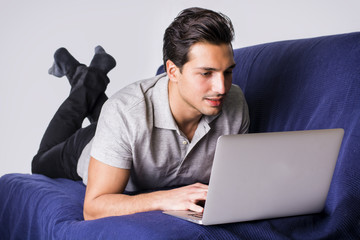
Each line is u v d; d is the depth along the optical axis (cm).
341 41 121
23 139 279
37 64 278
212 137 132
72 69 227
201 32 103
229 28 106
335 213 98
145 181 133
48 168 191
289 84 136
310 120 123
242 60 165
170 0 268
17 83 276
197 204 105
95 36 284
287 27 186
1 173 278
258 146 85
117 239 86
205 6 237
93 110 228
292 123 131
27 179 162
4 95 275
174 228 83
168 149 126
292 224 94
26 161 280
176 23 110
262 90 147
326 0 168
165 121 122
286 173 90
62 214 121
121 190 119
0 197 164
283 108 137
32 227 134
